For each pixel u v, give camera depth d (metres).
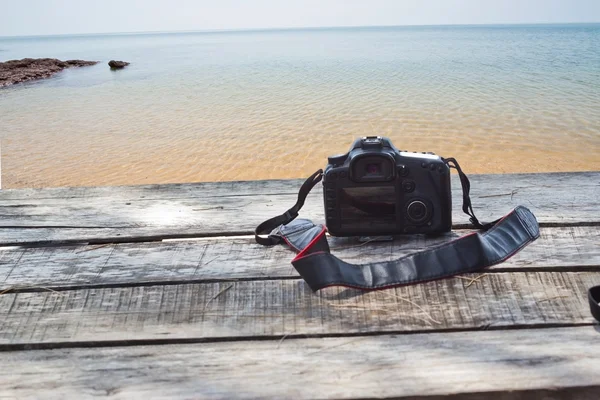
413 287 1.68
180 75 27.16
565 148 10.05
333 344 1.43
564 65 28.28
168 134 12.31
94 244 2.09
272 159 9.70
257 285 1.72
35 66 33.03
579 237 1.95
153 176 8.94
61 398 1.26
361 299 1.63
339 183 1.94
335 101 16.44
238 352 1.41
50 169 9.68
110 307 1.65
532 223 1.92
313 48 53.34
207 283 1.75
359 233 2.00
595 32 113.81
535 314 1.53
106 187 2.72
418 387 1.24
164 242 2.08
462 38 78.06
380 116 13.62
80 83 24.77
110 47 79.12
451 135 11.27
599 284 1.65
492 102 15.54
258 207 2.39
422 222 1.96
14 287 1.77
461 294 1.63
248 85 21.70
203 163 9.62
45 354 1.45
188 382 1.30
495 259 1.75
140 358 1.41
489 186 2.51
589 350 1.35
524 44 55.41
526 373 1.27
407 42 65.12
